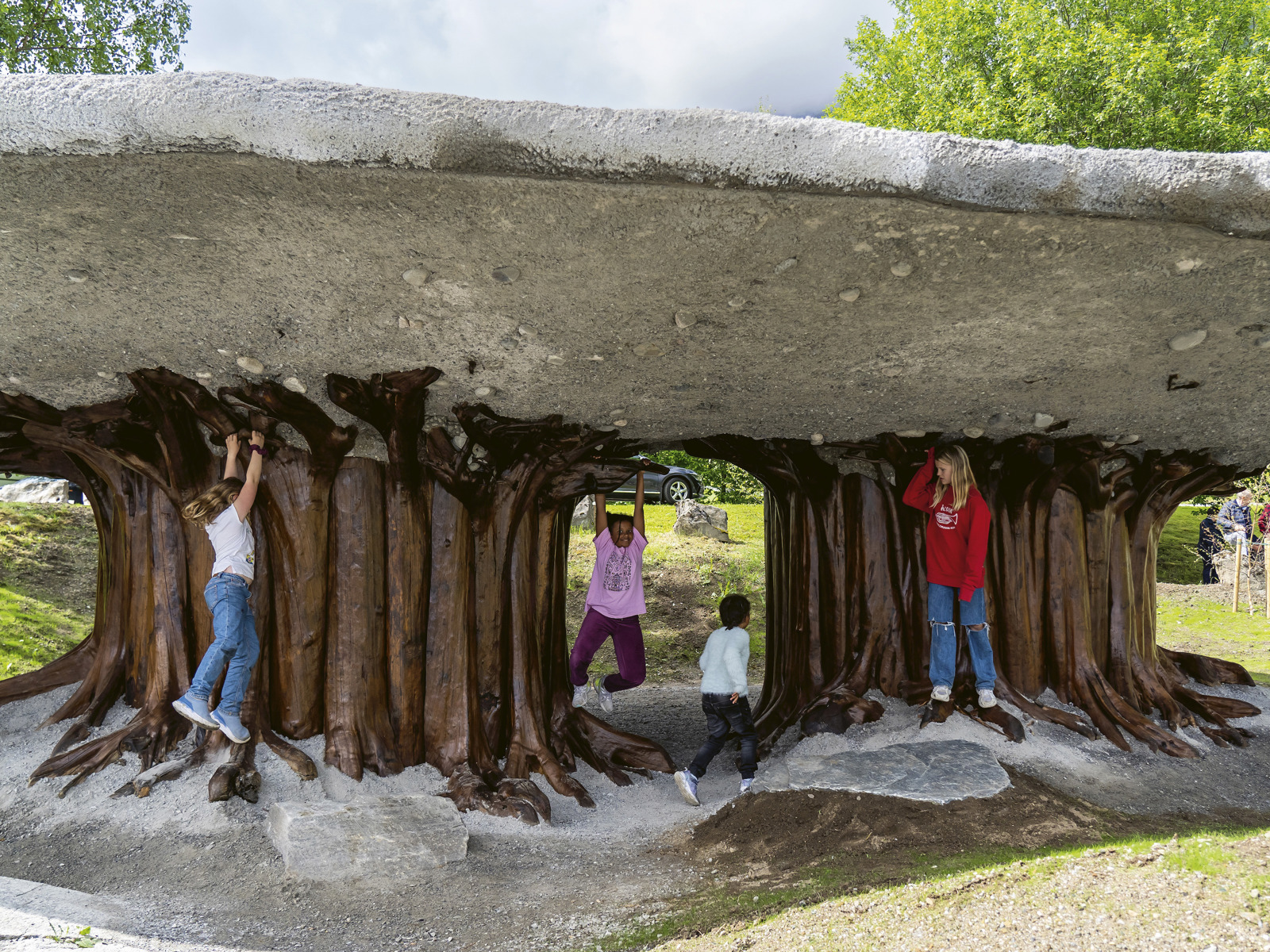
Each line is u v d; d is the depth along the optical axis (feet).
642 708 28.68
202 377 15.88
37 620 32.76
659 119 10.00
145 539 17.71
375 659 17.26
